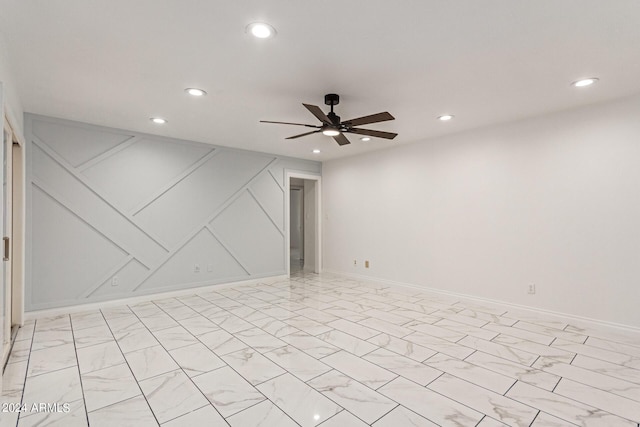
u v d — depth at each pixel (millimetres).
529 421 1958
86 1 1857
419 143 5207
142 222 4645
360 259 6195
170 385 2375
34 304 3861
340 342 3172
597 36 2244
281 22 2084
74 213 4117
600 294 3512
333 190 6758
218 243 5438
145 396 2234
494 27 2143
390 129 4539
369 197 6012
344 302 4645
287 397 2223
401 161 5469
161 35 2229
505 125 4230
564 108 3691
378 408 2098
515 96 3330
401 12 1979
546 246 3889
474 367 2650
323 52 2463
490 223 4375
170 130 4551
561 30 2172
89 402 2160
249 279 5816
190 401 2176
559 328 3559
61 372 2561
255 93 3240
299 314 4074
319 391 2299
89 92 3203
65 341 3184
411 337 3295
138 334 3381
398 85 3055
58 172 4008
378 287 5641
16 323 3586
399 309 4289
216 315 4035
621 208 3387
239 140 5109
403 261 5457
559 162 3791
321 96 3320
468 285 4605
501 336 3324
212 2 1879
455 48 2406
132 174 4562
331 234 6812
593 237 3559
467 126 4398
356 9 1950
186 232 5062
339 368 2637
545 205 3896
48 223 3941
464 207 4645
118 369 2615
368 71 2777
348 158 6426
